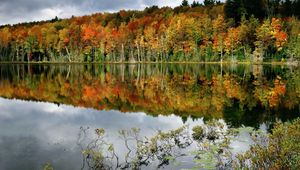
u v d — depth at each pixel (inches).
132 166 475.2
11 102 1109.1
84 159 511.2
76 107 999.6
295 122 516.7
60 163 494.0
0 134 673.6
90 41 4626.0
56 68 3267.7
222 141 580.1
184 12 5128.0
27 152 548.4
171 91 1306.6
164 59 4035.4
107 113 895.1
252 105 943.0
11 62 4729.3
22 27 5856.3
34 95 1282.0
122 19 5551.2
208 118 795.4
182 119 796.6
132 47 4402.1
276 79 1617.9
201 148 547.5
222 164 463.2
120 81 1770.4
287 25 3213.6
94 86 1558.8
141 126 732.7
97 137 638.5
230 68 2598.4
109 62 4426.7
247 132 629.0
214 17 4146.2
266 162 406.0
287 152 399.2
